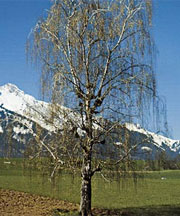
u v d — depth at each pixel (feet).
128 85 66.13
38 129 68.54
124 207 103.86
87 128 66.90
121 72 68.03
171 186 162.50
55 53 70.90
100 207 101.81
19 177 162.71
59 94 67.00
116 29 69.51
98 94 68.08
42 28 72.08
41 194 117.19
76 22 70.59
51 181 71.31
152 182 177.37
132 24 68.74
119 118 65.67
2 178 157.79
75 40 70.59
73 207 96.89
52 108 67.10
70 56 70.49
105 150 67.46
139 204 110.93
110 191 134.10
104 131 66.03
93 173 71.00
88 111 66.80
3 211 90.43
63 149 67.87
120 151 66.44
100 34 69.62
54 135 68.18
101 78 69.26
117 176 69.72
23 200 107.24
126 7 69.97
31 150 69.67
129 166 67.56
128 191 137.08
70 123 67.15
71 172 71.20
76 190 122.31
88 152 67.56
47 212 88.79
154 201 117.70
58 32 71.87
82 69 69.46
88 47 70.64
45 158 70.23
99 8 71.15
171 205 109.19
